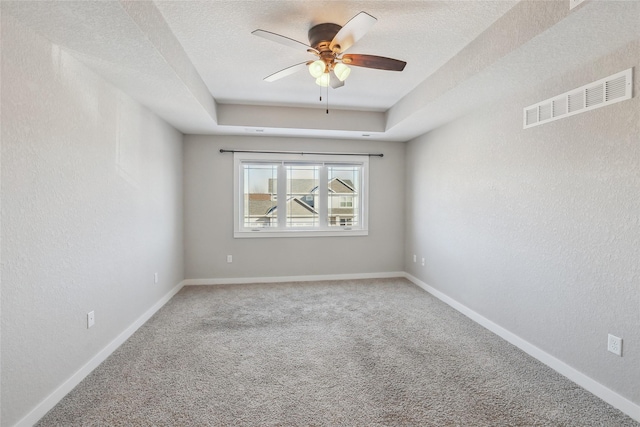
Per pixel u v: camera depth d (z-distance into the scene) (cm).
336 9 192
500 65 206
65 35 170
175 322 302
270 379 207
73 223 198
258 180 455
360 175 477
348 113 406
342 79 216
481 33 216
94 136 220
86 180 211
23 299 160
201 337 269
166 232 363
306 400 185
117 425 164
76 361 200
